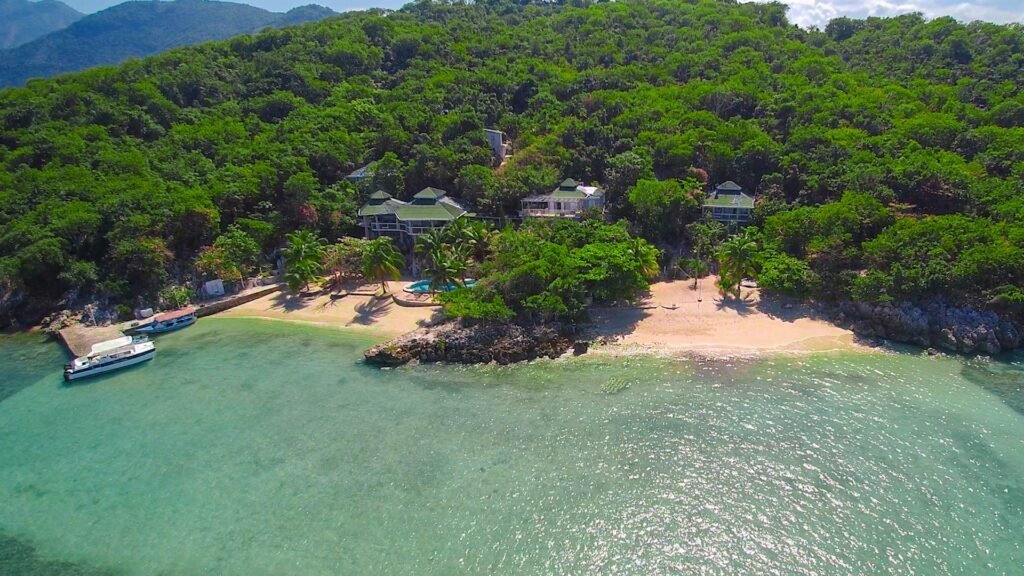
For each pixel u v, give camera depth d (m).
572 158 97.12
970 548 34.84
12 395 57.41
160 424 51.31
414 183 97.94
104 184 85.81
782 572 33.84
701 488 40.66
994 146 85.25
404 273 85.81
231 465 45.16
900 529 36.47
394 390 55.44
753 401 51.31
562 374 57.09
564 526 37.69
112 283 76.00
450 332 61.81
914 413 48.94
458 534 37.31
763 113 103.56
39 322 75.12
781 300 70.81
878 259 66.50
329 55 134.38
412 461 44.56
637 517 38.25
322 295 80.25
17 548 38.00
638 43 139.75
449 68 132.62
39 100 104.81
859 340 62.53
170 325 71.81
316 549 36.62
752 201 83.62
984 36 126.06
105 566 36.34
